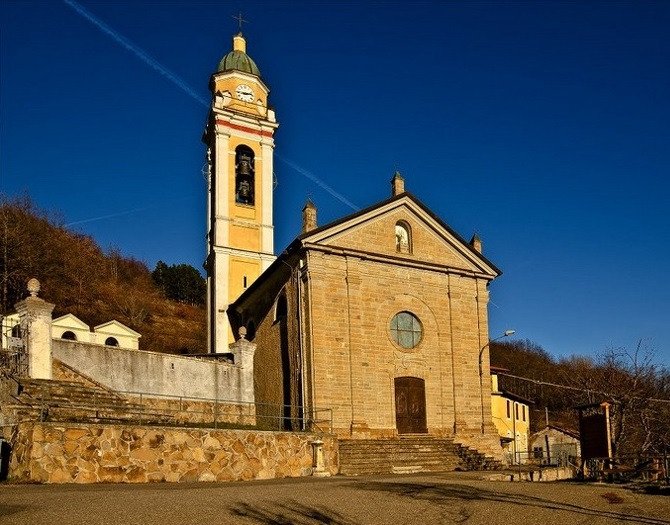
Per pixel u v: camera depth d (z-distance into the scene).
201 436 18.38
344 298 28.47
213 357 31.48
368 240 29.69
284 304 30.91
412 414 28.97
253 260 40.91
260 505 11.47
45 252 62.19
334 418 26.97
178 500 11.66
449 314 31.17
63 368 21.53
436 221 31.38
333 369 27.45
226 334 38.62
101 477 15.98
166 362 24.84
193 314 79.94
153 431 17.28
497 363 78.69
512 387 66.75
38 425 15.22
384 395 28.42
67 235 70.19
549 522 10.73
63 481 15.32
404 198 30.75
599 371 45.91
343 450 24.75
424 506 12.12
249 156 42.94
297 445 21.39
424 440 27.80
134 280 83.06
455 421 29.92
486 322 32.00
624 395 29.44
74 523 9.01
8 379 17.78
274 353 31.31
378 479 19.03
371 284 29.36
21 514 9.51
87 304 65.19
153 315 74.25
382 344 28.94
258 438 19.98
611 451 21.42
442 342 30.67
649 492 15.53
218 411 25.86
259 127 43.34
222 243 40.19
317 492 13.89
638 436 29.23
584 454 20.95
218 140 41.81
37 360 20.64
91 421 17.52
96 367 22.77
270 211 42.31
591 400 35.06
